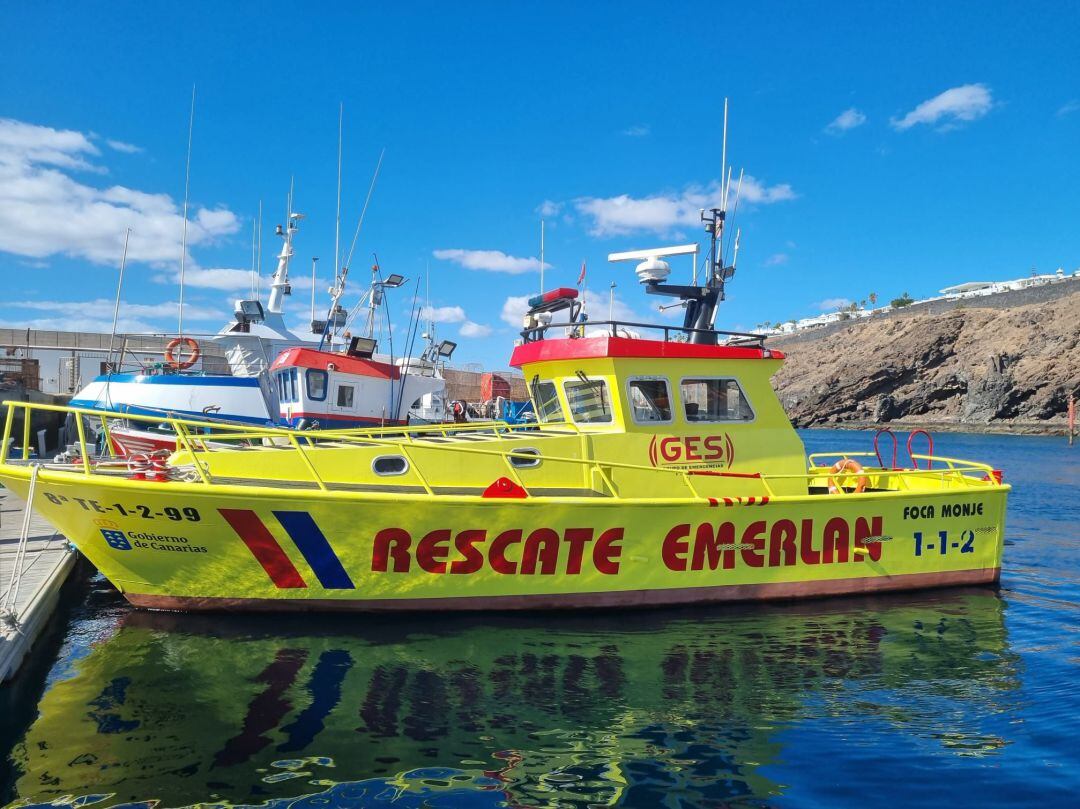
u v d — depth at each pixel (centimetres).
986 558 934
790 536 823
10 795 425
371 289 1983
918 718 555
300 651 651
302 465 743
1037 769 476
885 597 871
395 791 436
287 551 676
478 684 596
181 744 489
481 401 2461
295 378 1512
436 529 695
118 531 663
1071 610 845
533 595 742
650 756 489
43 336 2830
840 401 9462
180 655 638
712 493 829
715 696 588
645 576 770
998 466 3491
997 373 8038
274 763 467
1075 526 1590
